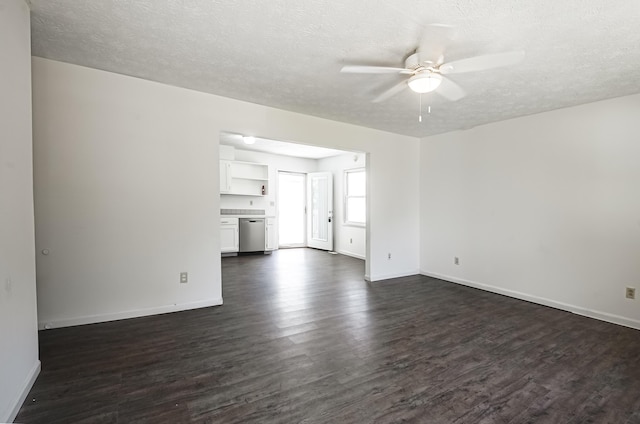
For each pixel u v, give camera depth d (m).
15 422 1.67
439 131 4.85
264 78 2.93
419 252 5.36
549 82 2.86
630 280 3.12
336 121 4.31
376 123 4.40
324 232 7.84
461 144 4.71
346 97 3.37
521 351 2.56
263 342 2.67
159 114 3.17
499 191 4.23
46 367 2.21
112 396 1.90
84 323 2.93
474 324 3.12
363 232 6.79
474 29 2.03
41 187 2.72
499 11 1.84
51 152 2.75
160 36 2.23
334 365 2.31
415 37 2.15
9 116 1.66
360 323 3.12
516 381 2.12
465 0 1.74
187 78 3.00
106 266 3.00
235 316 3.26
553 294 3.69
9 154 1.65
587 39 2.13
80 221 2.88
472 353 2.51
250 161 7.25
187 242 3.37
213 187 3.49
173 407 1.81
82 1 1.84
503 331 2.96
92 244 2.93
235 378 2.12
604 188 3.30
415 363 2.35
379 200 4.90
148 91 3.11
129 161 3.06
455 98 2.81
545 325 3.12
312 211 8.23
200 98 3.36
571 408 1.85
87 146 2.88
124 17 2.01
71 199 2.84
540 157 3.80
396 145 5.05
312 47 2.33
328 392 1.98
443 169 4.96
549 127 3.73
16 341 1.73
